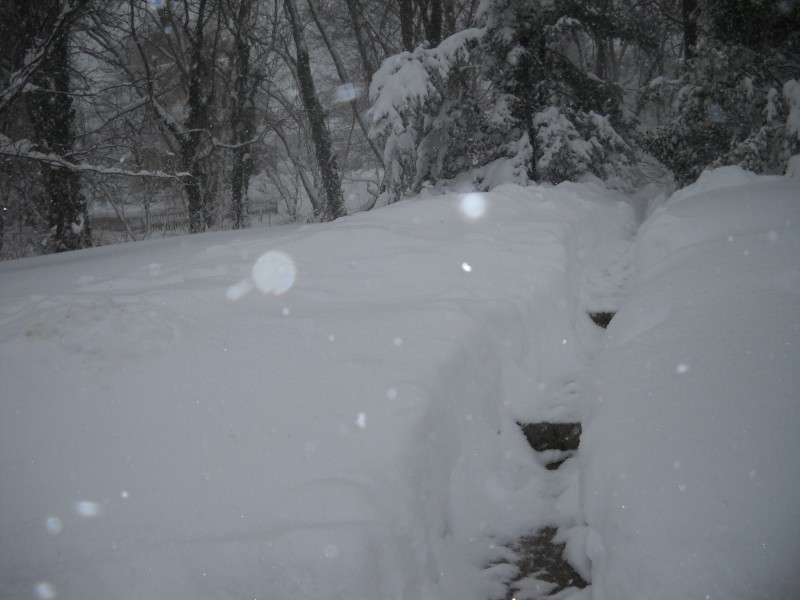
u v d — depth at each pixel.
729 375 2.68
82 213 14.71
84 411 2.43
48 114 13.73
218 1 18.20
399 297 3.95
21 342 2.70
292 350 3.05
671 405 2.64
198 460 2.27
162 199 21.84
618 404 2.88
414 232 5.21
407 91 10.23
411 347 3.14
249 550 1.91
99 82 16.88
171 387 2.63
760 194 6.26
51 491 2.10
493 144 11.61
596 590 2.31
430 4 16.95
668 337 3.28
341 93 22.58
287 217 24.52
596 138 11.43
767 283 3.51
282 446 2.37
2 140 11.62
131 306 3.08
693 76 11.84
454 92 11.41
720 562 1.84
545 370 3.98
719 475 2.13
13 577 1.79
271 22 20.67
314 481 2.21
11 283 5.06
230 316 3.42
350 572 1.92
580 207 7.19
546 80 11.27
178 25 19.66
